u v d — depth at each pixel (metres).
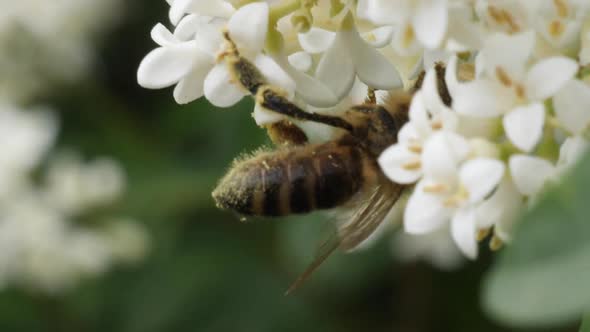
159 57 0.10
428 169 0.09
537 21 0.09
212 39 0.10
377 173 0.10
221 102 0.10
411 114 0.09
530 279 0.08
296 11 0.10
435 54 0.10
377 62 0.10
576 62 0.09
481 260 0.14
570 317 0.08
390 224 0.14
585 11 0.09
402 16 0.09
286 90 0.10
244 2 0.10
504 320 0.08
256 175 0.10
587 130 0.09
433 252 0.14
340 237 0.10
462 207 0.09
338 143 0.10
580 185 0.08
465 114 0.09
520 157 0.09
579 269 0.08
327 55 0.10
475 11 0.09
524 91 0.09
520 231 0.08
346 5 0.10
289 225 0.14
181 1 0.10
